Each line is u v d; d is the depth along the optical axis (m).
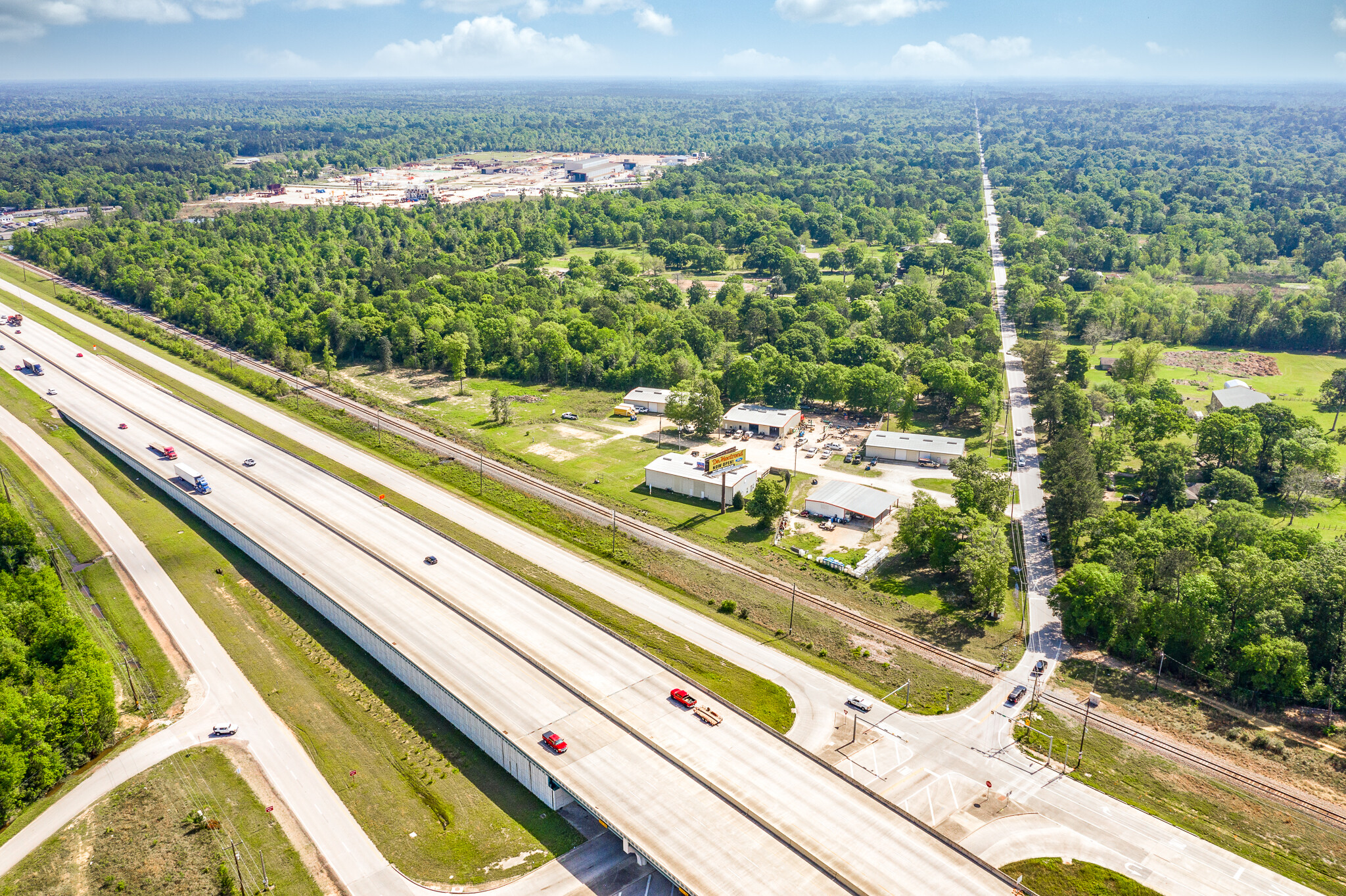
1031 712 126.06
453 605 141.50
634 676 125.25
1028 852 100.56
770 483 181.25
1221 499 185.00
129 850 99.00
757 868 90.88
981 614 152.75
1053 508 175.00
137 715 122.25
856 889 87.50
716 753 109.12
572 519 185.88
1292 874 98.44
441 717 123.06
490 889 94.31
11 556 150.50
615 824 96.38
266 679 130.25
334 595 143.75
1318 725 124.69
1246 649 127.81
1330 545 143.62
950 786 110.69
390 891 94.19
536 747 108.75
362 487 196.75
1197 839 103.25
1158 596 138.12
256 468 199.62
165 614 147.25
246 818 103.88
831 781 104.81
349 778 110.69
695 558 170.12
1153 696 131.38
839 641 143.00
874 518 183.12
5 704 108.19
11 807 103.12
